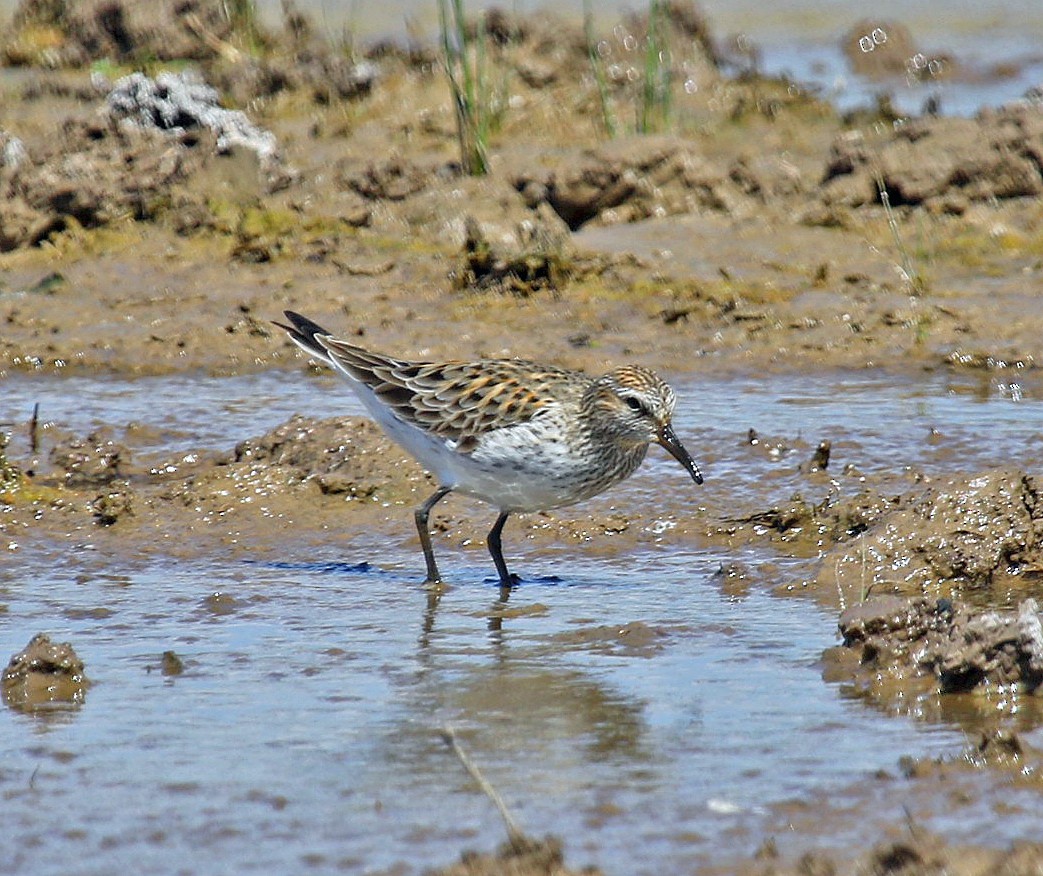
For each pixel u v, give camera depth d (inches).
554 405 491.8
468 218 828.6
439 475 509.4
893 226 824.3
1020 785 336.8
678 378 698.2
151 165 879.1
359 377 523.5
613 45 1193.4
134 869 303.9
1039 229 858.8
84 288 802.8
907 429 623.8
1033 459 588.7
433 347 727.7
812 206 892.0
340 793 336.5
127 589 482.9
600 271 804.0
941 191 893.2
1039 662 389.4
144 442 625.0
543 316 766.5
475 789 338.0
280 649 428.1
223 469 573.3
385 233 869.2
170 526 540.7
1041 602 466.3
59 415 653.3
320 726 373.1
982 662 393.4
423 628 447.2
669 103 1035.3
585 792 336.2
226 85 1099.3
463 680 403.9
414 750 358.6
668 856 307.1
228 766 350.3
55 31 1235.2
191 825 322.0
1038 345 719.7
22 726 374.3
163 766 350.6
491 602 472.4
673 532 537.0
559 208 882.8
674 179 890.7
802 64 1269.7
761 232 859.4
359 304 781.3
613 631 440.1
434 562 497.7
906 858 297.7
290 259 836.0
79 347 740.7
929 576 482.3
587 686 399.5
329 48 1195.3
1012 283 794.8
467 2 1371.8
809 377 699.4
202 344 745.6
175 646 430.9
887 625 410.9
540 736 366.3
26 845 313.7
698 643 432.1
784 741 362.9
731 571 491.5
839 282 797.9
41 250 840.3
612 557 519.2
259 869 303.6
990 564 485.4
